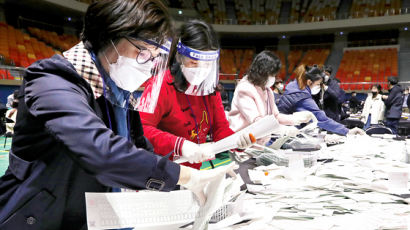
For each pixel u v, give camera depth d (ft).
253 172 4.52
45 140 1.79
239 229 2.70
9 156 1.90
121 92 2.17
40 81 1.74
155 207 2.12
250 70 6.26
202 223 2.21
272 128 3.00
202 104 4.41
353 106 29.71
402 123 17.58
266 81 6.15
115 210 1.99
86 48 1.99
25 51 34.22
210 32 3.71
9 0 34.40
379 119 20.98
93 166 1.59
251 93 6.12
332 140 7.67
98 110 1.98
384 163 5.15
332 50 53.21
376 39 50.70
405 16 43.01
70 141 1.59
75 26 43.52
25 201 1.84
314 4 54.49
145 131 3.66
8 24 36.94
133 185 1.73
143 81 2.09
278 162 4.96
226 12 56.03
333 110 12.09
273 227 2.75
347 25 46.01
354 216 2.98
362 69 48.19
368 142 7.01
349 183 4.01
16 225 1.86
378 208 3.19
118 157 1.64
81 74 1.93
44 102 1.66
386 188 3.71
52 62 1.80
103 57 1.94
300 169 4.25
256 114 6.01
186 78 3.85
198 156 3.22
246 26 49.60
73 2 36.58
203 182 2.03
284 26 48.75
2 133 19.90
